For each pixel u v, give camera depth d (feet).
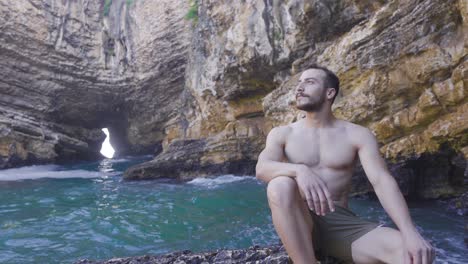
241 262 10.89
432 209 22.94
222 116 48.70
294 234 6.43
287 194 6.52
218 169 43.86
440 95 22.29
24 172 53.11
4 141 56.65
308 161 7.64
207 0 48.57
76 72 70.03
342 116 28.73
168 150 46.70
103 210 26.55
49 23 65.72
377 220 21.54
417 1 24.54
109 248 18.04
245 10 41.37
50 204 29.12
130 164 67.82
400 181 24.86
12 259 16.65
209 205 27.50
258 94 44.73
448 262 14.85
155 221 22.98
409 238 6.03
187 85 57.11
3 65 61.31
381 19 26.66
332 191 7.43
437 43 23.17
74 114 74.54
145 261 11.53
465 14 21.25
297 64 35.99
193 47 55.88
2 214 25.59
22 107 64.28
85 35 71.20
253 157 43.80
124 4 74.13
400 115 24.93
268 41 38.63
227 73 44.68
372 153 7.23
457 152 22.31
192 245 18.21
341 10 32.12
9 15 60.44
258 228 20.75
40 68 65.92
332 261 7.58
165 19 70.28
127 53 73.67
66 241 19.22
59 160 68.13
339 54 29.73
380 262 6.63
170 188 36.19
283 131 8.07
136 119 80.07
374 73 26.66
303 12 33.83
